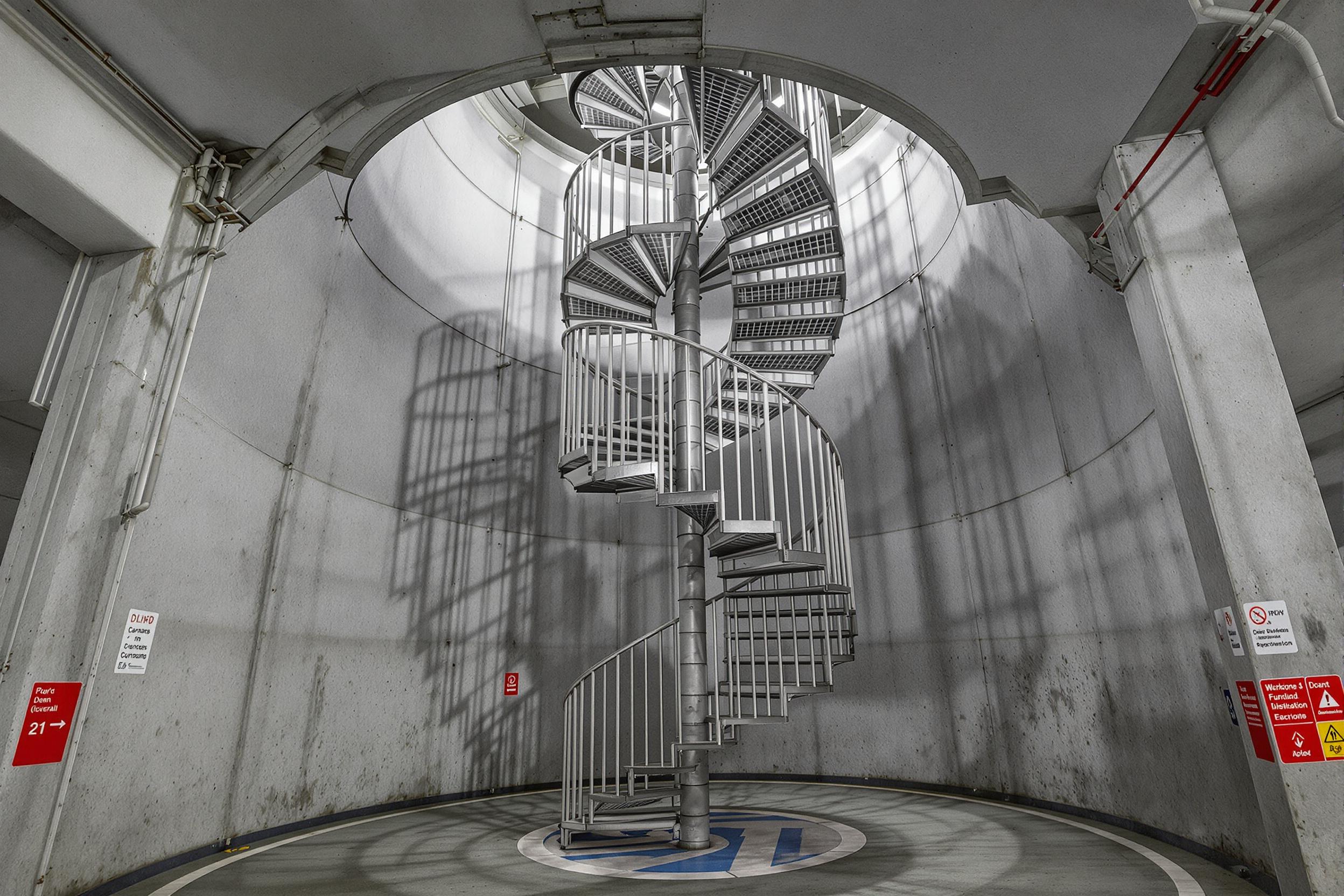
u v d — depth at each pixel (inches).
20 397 165.8
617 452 232.8
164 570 164.4
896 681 281.7
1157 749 177.0
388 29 118.3
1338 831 100.5
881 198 329.1
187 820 169.2
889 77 130.4
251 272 197.8
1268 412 116.9
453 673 269.0
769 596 195.3
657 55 130.0
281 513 208.4
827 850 174.2
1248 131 119.4
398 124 138.6
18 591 103.7
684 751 190.2
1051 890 135.2
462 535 283.1
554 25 122.1
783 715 183.0
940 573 273.6
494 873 158.1
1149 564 178.4
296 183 145.5
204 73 119.1
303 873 157.8
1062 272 210.1
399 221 276.1
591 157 255.8
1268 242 126.5
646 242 229.3
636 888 143.8
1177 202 128.6
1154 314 127.6
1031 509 232.5
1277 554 111.2
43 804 101.7
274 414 206.4
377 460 252.4
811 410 333.7
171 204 128.2
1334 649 106.3
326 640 222.4
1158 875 145.0
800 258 226.8
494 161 336.5
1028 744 231.5
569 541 317.1
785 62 131.1
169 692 164.9
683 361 217.5
